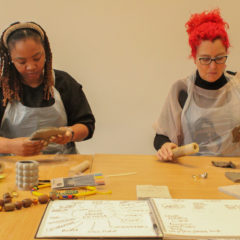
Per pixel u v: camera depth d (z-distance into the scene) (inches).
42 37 64.6
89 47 102.0
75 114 71.9
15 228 30.4
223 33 59.7
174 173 50.7
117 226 29.7
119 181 45.9
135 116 105.3
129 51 102.3
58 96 69.2
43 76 68.1
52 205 34.5
